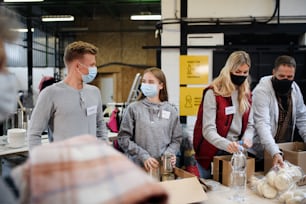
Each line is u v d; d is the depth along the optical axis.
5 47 0.52
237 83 1.96
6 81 0.54
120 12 8.91
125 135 2.14
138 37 9.76
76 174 0.47
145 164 1.86
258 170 2.08
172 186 1.38
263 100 2.15
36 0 5.55
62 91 1.83
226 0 3.52
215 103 1.97
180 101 3.53
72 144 0.55
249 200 1.58
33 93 3.10
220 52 3.51
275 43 3.61
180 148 2.23
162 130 2.13
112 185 0.45
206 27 3.53
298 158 1.85
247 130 2.05
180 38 3.57
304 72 3.49
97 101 2.03
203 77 3.53
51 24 9.23
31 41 6.89
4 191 0.47
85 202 0.44
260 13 3.51
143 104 2.19
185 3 3.54
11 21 0.53
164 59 3.62
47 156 0.50
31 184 0.47
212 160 1.99
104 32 9.75
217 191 1.68
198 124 2.09
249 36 3.59
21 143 2.75
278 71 2.15
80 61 1.86
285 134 2.31
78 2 7.41
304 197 1.50
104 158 0.50
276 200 1.58
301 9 3.49
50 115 1.82
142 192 0.44
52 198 0.45
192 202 1.40
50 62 9.22
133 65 9.79
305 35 3.52
